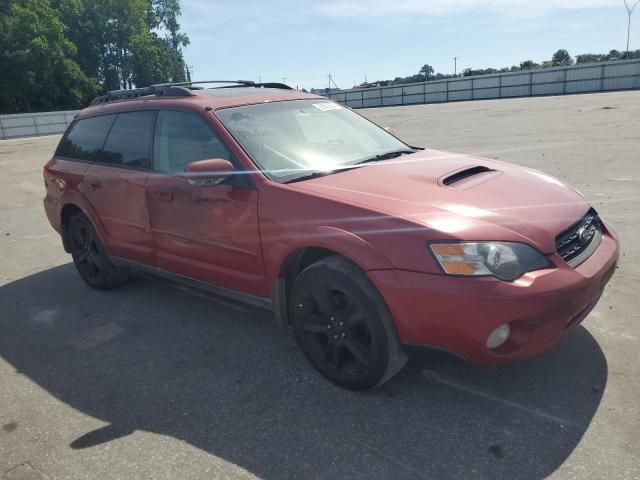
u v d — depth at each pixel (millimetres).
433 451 2502
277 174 3316
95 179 4477
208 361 3520
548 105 26188
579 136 12492
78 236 4984
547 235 2682
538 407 2758
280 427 2770
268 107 3951
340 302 2963
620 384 2887
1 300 5020
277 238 3111
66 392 3291
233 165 3404
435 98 52125
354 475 2393
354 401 2941
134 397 3166
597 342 3324
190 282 3943
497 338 2525
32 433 2893
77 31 60656
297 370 3318
